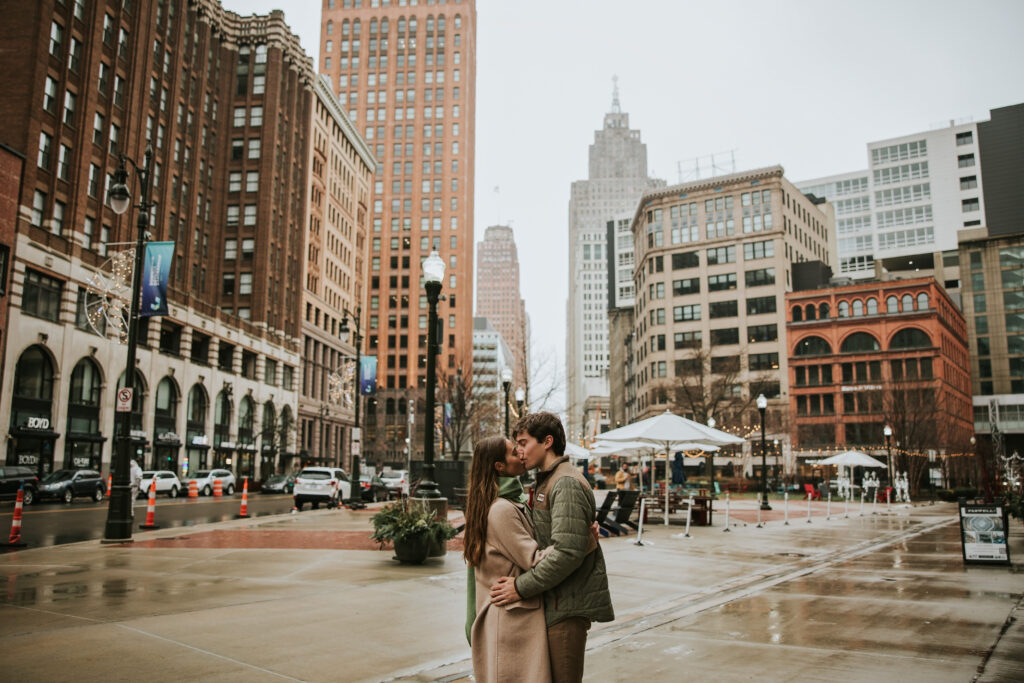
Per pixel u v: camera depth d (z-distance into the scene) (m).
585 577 3.63
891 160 131.62
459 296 123.75
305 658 6.37
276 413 70.50
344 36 131.38
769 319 92.94
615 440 20.78
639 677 6.07
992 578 12.38
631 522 24.44
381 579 10.85
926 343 81.56
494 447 3.88
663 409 95.94
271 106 70.56
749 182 96.94
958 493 56.88
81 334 43.66
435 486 14.44
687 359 83.81
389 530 12.60
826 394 86.00
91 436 43.62
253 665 6.09
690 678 6.04
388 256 124.94
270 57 71.19
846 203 134.62
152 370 50.38
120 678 5.61
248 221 69.06
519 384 50.59
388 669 6.11
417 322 122.56
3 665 5.89
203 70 62.22
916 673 6.25
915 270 126.31
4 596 8.93
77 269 43.78
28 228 40.00
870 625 8.32
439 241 125.31
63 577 10.50
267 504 35.38
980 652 7.03
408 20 130.88
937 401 70.12
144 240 17.38
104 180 47.53
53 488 32.62
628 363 124.62
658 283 101.62
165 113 55.94
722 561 14.42
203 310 58.34
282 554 13.70
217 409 60.41
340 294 92.38
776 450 75.88
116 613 7.96
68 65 44.41
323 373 86.50
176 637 6.95
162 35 55.25
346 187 95.31
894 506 42.88
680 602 9.80
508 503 3.74
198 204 62.62
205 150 64.19
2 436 37.38
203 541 16.12
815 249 106.44
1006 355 100.12
